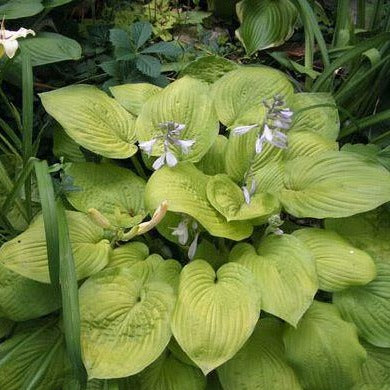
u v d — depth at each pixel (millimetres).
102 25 1176
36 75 1122
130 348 770
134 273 845
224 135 1074
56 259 718
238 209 879
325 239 881
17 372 828
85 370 720
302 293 796
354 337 815
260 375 812
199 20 1282
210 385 845
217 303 779
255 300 780
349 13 1280
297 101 1035
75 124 917
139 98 1012
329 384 809
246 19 1248
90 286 812
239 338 750
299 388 809
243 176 939
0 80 917
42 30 1148
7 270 837
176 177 866
